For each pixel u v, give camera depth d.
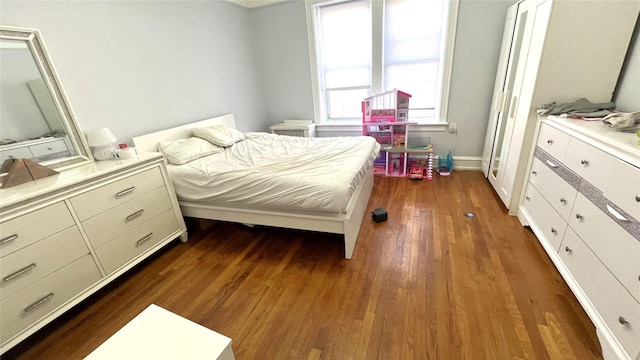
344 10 3.46
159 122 2.58
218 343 0.91
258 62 3.99
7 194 1.38
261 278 1.86
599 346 1.28
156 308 1.05
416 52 3.38
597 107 1.82
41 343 1.47
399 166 3.64
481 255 1.94
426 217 2.48
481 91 3.21
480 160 3.49
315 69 3.76
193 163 2.35
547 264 1.81
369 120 3.50
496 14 2.88
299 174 1.93
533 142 2.12
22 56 1.64
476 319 1.45
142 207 1.94
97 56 2.04
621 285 1.16
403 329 1.42
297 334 1.44
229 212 2.18
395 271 1.84
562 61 1.89
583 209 1.46
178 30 2.69
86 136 1.96
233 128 3.39
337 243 2.19
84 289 1.63
